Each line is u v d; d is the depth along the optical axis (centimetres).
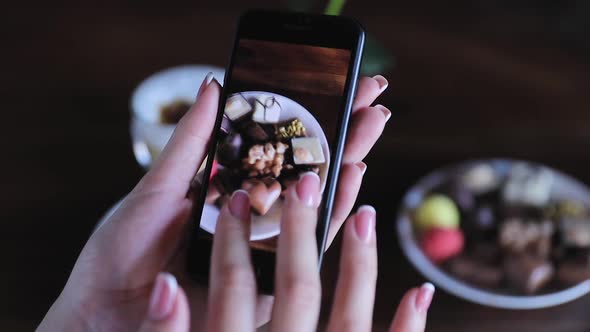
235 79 41
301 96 41
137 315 40
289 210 35
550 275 54
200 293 40
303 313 34
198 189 42
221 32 67
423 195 58
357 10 70
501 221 58
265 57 41
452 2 74
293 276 34
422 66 66
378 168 60
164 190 41
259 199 40
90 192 55
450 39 68
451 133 62
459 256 56
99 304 40
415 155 60
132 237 40
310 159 40
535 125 63
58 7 68
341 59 41
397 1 72
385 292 53
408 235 55
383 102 63
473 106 63
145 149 56
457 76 65
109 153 58
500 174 60
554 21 77
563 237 57
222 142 40
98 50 64
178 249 41
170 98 54
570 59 68
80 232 53
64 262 51
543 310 53
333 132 40
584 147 62
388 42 67
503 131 62
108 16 67
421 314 38
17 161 56
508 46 69
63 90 61
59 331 40
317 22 41
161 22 67
